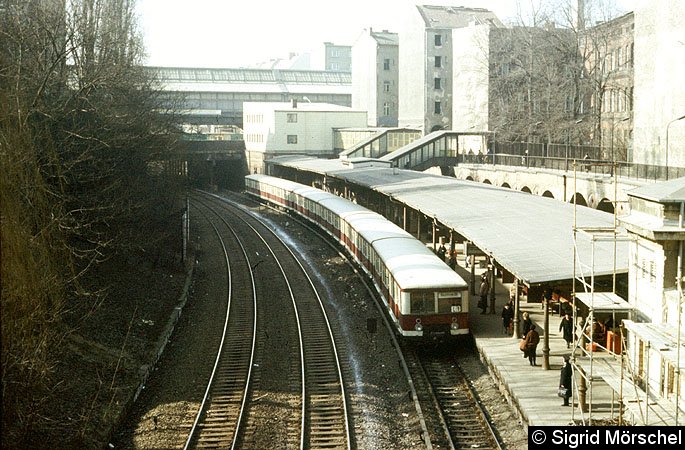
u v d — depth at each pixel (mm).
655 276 19578
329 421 21094
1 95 18594
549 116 59812
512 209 34688
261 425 20828
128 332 25922
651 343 16984
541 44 61594
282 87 115875
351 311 33781
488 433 20141
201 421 21203
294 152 90875
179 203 49094
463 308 27438
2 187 15906
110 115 31219
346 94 118812
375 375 25078
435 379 24641
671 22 48750
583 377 19109
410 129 82688
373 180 55438
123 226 36281
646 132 52281
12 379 16859
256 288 38844
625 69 60469
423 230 52938
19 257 16281
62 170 26984
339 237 48656
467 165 66438
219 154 95875
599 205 44375
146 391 23922
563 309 29500
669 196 18781
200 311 34344
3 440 16359
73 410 20844
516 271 23656
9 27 29641
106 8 46812
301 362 26141
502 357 24797
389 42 106438
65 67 32594
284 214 69500
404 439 19984
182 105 78312
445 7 95312
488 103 74062
